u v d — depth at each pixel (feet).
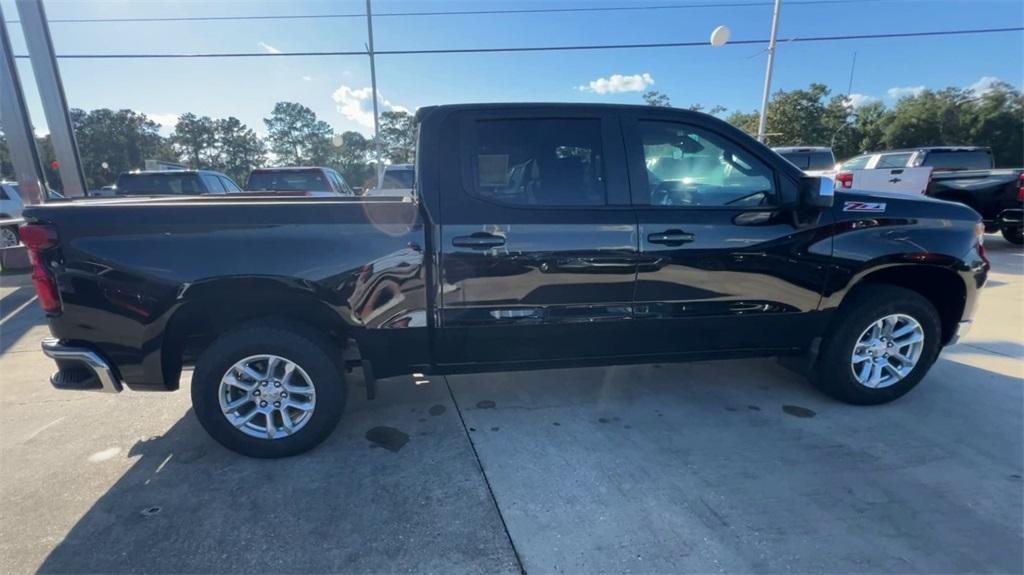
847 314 10.93
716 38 55.57
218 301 9.32
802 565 6.82
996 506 8.01
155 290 8.59
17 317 20.36
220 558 7.05
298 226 8.85
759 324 10.57
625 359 10.51
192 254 8.63
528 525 7.64
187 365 10.01
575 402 11.71
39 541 7.39
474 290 9.39
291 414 9.72
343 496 8.39
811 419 10.85
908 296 10.96
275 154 245.45
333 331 9.84
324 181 38.55
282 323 9.23
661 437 10.14
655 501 8.14
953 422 10.70
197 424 10.96
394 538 7.40
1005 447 9.73
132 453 9.78
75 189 21.27
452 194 9.32
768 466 9.11
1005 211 31.32
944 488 8.47
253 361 9.30
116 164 230.48
